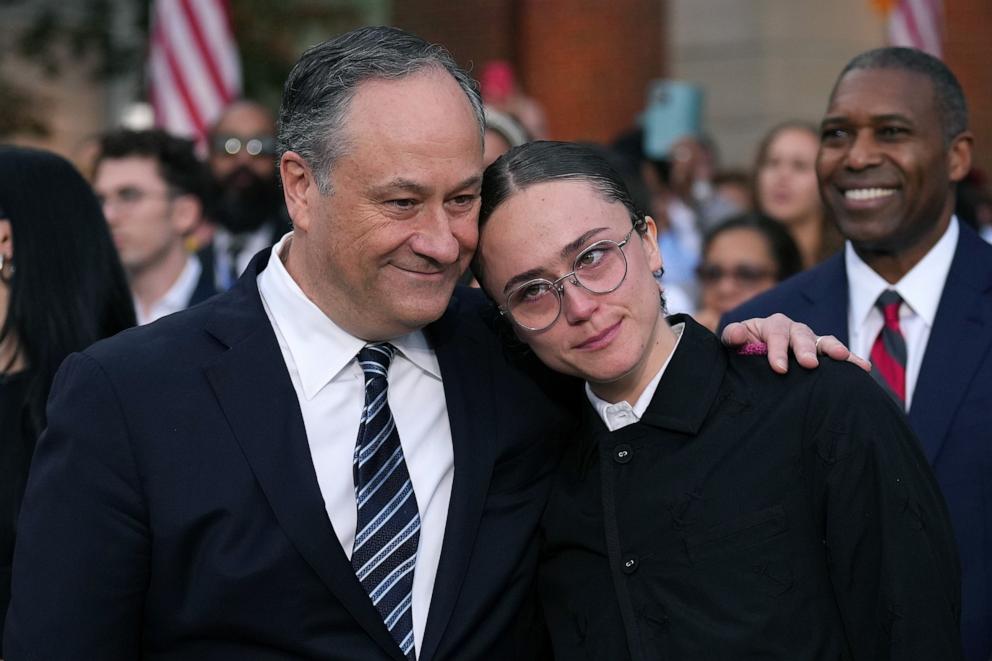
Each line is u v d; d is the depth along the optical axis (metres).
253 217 6.03
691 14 9.98
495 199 2.55
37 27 10.79
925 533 2.44
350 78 2.41
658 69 10.35
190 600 2.43
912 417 3.08
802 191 6.02
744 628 2.42
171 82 7.25
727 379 2.64
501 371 2.80
